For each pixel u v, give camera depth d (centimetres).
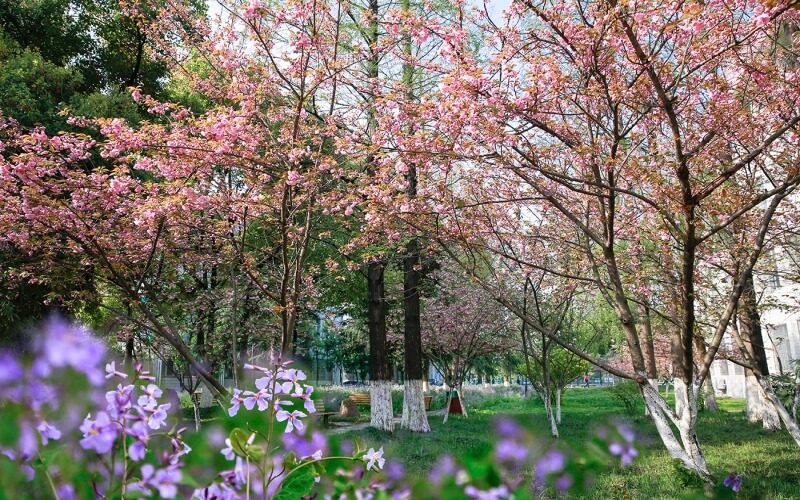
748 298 1016
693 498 468
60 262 817
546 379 1266
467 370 2177
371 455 204
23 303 1053
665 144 802
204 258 914
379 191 731
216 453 203
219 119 674
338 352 3450
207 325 1282
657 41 589
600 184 626
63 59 1535
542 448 310
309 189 771
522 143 664
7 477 140
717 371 3228
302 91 720
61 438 155
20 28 1462
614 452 317
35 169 700
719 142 735
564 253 1055
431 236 759
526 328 1520
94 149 1165
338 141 734
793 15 593
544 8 641
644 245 972
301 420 216
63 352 154
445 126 641
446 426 1584
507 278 1330
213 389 830
